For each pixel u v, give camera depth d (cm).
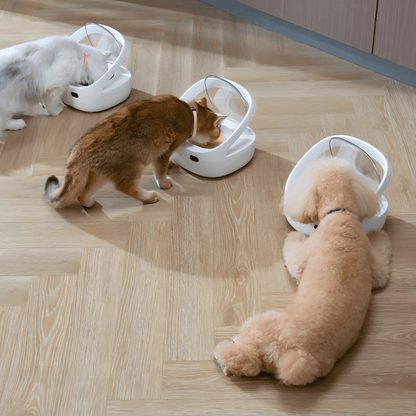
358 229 170
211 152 223
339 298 155
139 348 173
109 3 368
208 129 229
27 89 256
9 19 353
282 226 211
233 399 158
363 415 152
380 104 271
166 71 303
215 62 308
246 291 188
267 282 191
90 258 202
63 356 171
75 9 362
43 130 264
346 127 258
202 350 171
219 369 166
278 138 254
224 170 232
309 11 303
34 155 250
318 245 168
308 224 198
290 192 182
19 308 185
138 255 203
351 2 279
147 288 191
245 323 167
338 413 153
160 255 203
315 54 311
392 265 193
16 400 160
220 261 200
